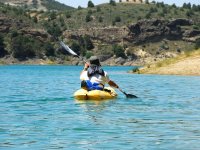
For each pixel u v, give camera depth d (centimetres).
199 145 1219
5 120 1662
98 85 2550
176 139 1303
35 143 1241
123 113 1884
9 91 3145
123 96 2708
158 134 1383
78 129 1464
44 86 3781
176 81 4634
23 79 5419
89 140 1284
